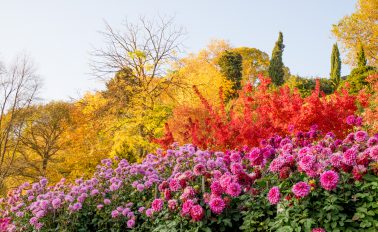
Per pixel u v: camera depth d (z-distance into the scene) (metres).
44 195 7.83
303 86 25.11
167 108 16.75
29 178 23.62
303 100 9.03
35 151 24.88
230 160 6.35
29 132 24.94
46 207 7.46
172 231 5.01
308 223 3.99
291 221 4.18
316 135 6.87
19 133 24.92
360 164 4.20
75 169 20.69
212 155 7.59
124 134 15.75
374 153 4.12
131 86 17.36
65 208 7.58
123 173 8.20
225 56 34.66
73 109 23.31
